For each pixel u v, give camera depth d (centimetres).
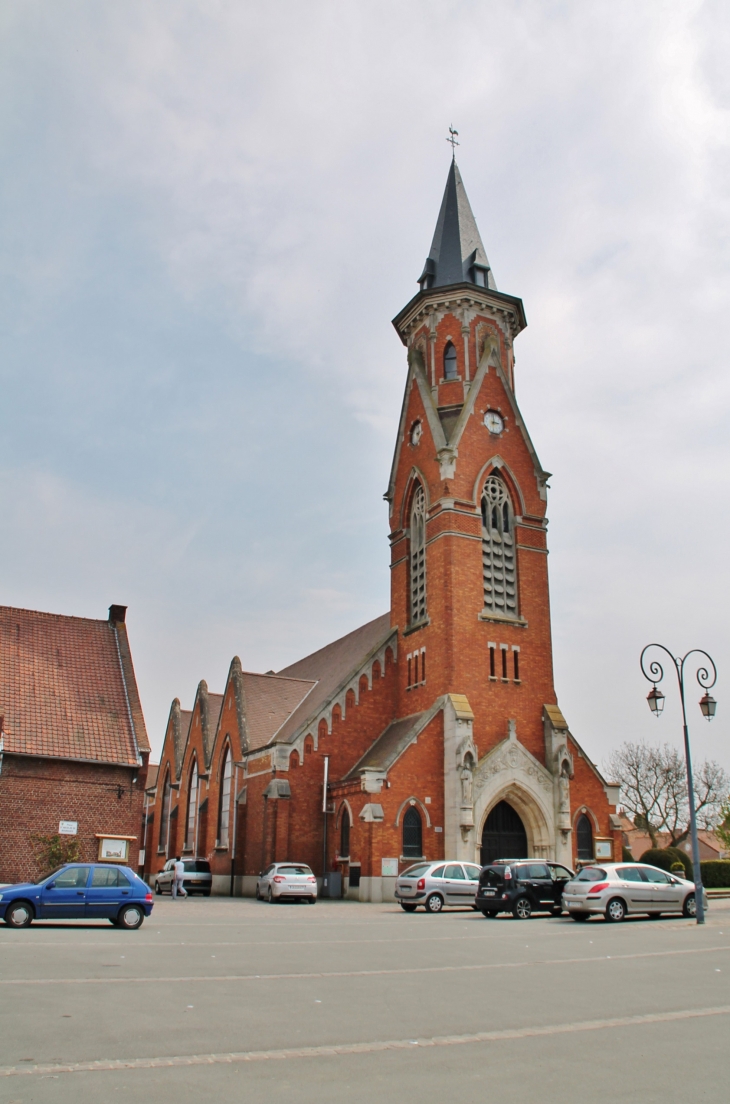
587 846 4984
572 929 2717
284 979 1577
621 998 1407
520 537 5328
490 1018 1233
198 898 4891
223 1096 838
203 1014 1222
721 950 2117
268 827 4931
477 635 4972
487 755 4684
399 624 5534
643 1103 832
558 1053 1028
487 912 3334
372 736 5309
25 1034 1071
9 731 3894
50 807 3847
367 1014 1249
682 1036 1123
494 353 5603
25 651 4328
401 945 2208
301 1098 837
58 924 2636
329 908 3884
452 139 6388
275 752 5044
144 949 1995
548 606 5297
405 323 6012
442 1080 907
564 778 4853
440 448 5222
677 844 10081
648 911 3158
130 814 3975
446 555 5038
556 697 5131
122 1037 1071
